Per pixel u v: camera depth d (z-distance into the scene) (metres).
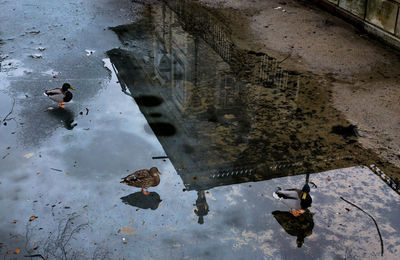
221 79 11.10
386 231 6.57
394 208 7.02
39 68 11.20
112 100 10.01
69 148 8.26
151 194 7.20
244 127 9.16
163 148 8.40
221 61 12.04
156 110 9.69
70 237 6.29
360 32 13.99
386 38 13.01
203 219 6.69
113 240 6.27
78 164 7.83
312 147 8.53
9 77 10.64
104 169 7.73
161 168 7.82
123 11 15.23
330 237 6.44
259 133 8.97
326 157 8.24
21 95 9.94
